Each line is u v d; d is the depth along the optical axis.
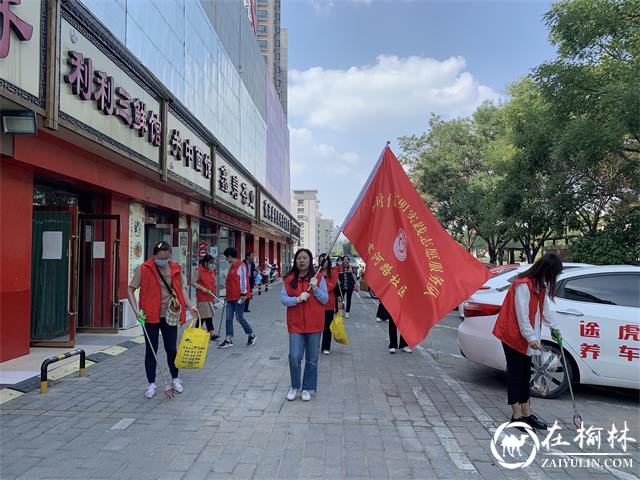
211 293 9.20
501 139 21.39
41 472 3.64
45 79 6.28
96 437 4.34
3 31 5.42
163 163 10.77
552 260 4.62
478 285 5.55
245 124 25.00
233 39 22.30
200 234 17.59
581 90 11.43
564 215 15.38
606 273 5.86
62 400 5.43
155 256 5.59
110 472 3.65
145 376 6.52
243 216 21.98
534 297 4.67
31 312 8.45
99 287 10.21
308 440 4.32
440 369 7.25
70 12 6.88
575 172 14.17
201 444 4.20
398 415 5.05
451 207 26.27
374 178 5.98
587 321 5.58
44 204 8.89
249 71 26.36
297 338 5.50
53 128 6.38
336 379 6.57
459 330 6.51
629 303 5.63
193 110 15.66
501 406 5.42
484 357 6.04
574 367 5.66
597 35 10.78
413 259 5.62
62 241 8.44
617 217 13.23
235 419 4.85
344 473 3.68
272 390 5.90
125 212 11.06
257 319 12.86
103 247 10.24
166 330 5.63
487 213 19.89
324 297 5.48
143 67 9.46
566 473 3.78
